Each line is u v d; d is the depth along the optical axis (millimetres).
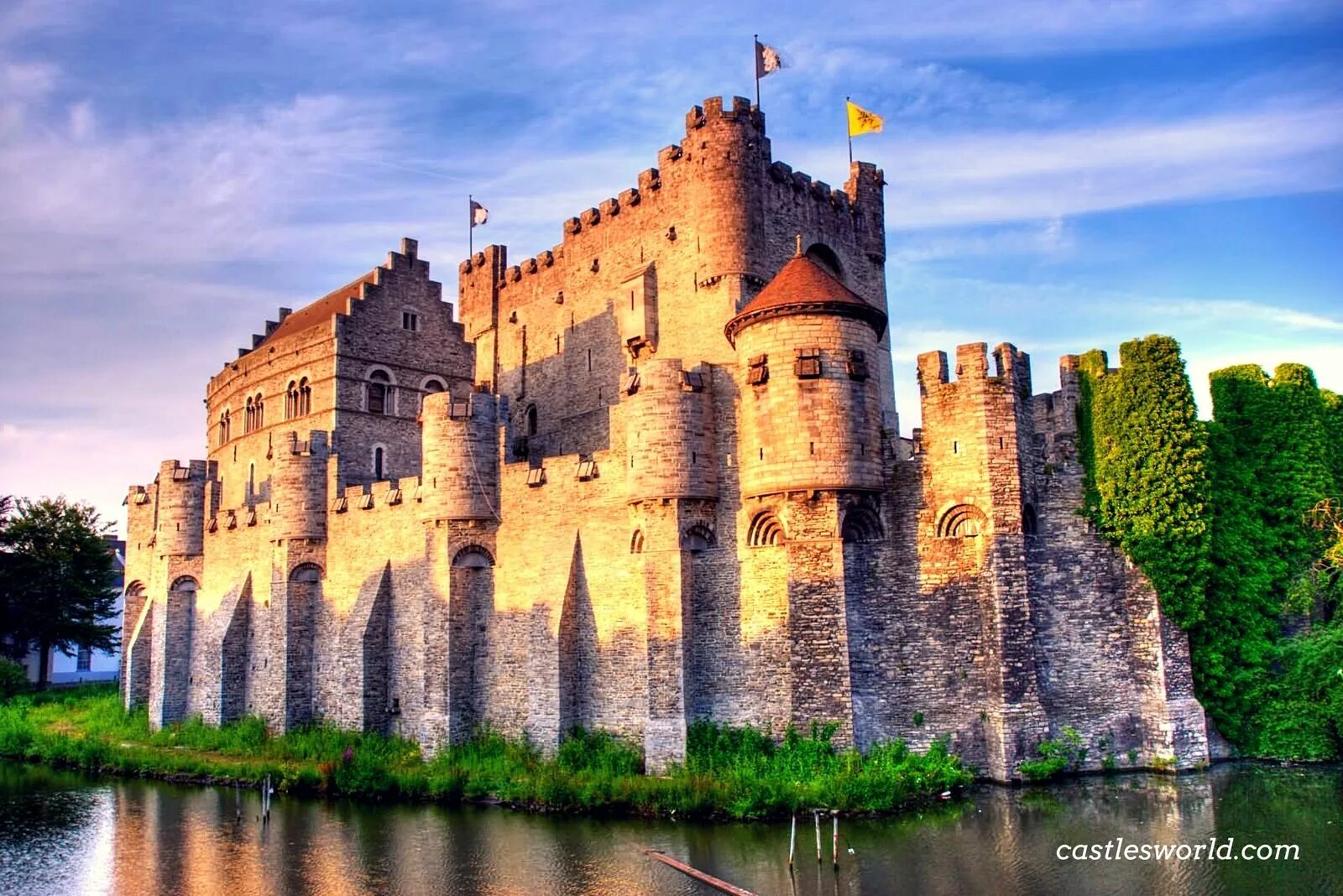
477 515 51812
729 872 32875
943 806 38969
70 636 87938
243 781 50156
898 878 31672
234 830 41281
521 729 49781
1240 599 46625
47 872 36500
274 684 59906
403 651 54531
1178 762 42906
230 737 58438
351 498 59094
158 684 66438
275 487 60969
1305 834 34500
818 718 42375
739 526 46188
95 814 45125
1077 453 46062
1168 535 44000
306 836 39875
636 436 46562
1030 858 32906
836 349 44000
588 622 48500
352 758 48562
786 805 38719
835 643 42562
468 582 52031
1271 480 49562
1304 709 45000
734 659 45281
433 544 52094
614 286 61188
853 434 43781
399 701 54438
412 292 70438
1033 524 44844
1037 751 42062
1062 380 47844
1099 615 44406
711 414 47250
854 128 61094
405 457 68375
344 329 66688
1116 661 44156
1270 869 31469
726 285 54062
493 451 52781
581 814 41031
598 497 48875
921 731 43188
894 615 44219
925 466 44625
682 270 56500
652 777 42781
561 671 47875
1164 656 43594
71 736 65188
